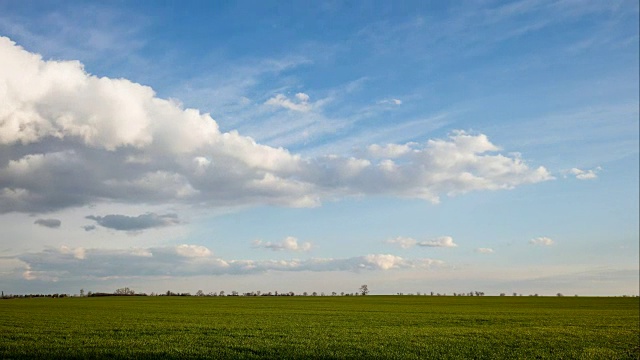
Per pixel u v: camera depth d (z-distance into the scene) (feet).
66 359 93.35
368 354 106.32
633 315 237.25
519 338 136.26
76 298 516.32
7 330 141.69
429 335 141.08
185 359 96.63
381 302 396.78
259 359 99.55
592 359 103.50
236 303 368.48
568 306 329.52
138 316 207.92
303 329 155.43
